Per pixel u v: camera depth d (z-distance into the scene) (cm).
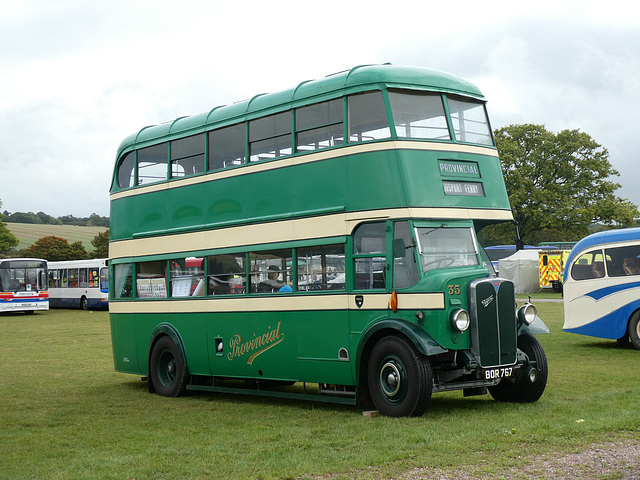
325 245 1154
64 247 8862
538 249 5353
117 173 1630
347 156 1123
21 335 2834
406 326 1025
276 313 1229
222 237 1337
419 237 1054
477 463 764
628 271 1923
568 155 6112
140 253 1533
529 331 1127
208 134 1391
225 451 873
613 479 688
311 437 940
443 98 1141
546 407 1080
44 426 1087
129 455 870
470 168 1145
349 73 1145
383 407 1056
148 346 1500
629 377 1387
